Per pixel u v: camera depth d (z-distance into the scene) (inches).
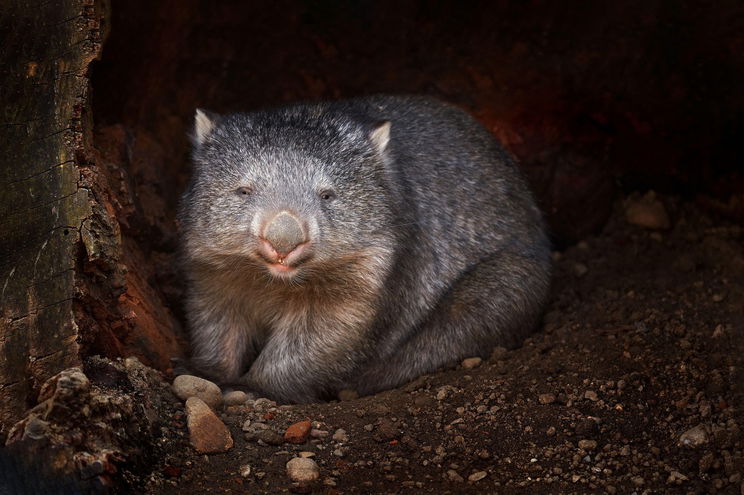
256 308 389.4
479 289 409.7
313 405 343.0
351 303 372.5
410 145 406.6
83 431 255.4
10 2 277.7
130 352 343.3
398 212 374.3
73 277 277.9
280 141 351.6
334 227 347.3
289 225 322.0
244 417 321.4
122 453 260.4
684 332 386.6
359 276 365.1
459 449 303.9
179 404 319.6
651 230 522.3
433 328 401.1
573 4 495.8
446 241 402.9
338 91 535.5
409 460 297.3
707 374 344.5
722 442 295.3
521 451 302.0
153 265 409.7
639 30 484.1
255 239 331.0
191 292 389.4
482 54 525.0
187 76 492.1
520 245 429.4
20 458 246.2
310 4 511.2
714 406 322.3
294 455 296.2
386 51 531.5
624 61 495.8
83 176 284.0
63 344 275.4
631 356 364.8
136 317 343.0
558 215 530.0
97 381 289.4
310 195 339.9
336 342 377.7
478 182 420.5
